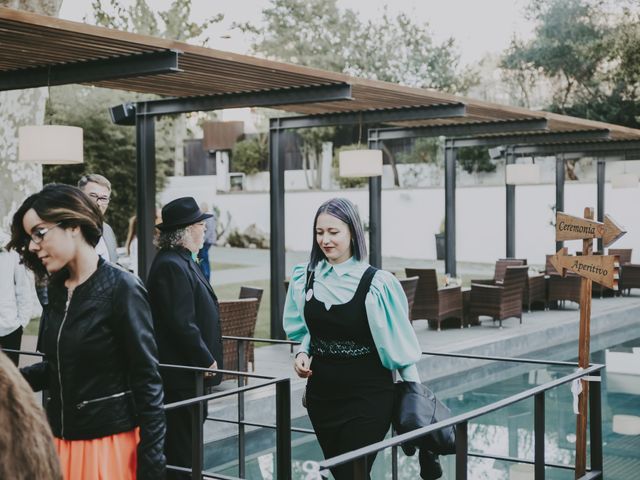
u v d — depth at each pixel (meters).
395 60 28.42
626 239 20.44
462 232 23.77
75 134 6.93
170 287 3.89
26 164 12.90
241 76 7.20
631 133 13.93
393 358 3.21
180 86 7.73
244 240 28.38
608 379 8.66
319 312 3.26
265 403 6.69
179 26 24.59
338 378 3.26
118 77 6.33
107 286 2.42
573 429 6.69
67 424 2.43
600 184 17.62
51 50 6.00
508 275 10.98
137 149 8.70
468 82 29.14
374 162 9.83
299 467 5.59
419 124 12.07
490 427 6.78
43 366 2.64
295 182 29.78
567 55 26.06
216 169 30.19
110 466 2.44
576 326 11.75
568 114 26.38
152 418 2.42
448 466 5.69
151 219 8.66
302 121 10.09
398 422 3.22
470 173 26.41
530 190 22.27
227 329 7.11
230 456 5.93
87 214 2.38
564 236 4.08
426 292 10.68
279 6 28.39
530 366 9.53
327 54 28.25
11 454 0.92
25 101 12.80
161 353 3.95
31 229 2.32
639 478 5.36
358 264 3.28
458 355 4.38
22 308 5.76
